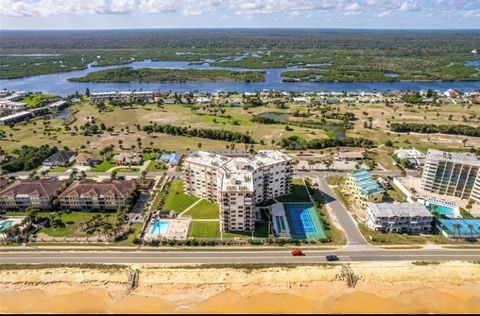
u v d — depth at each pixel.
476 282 148.88
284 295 143.12
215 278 149.62
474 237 175.62
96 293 143.38
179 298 141.50
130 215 194.25
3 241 170.75
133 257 161.25
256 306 137.88
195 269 153.38
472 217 190.12
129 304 138.25
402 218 178.75
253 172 195.00
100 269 153.38
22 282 147.75
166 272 151.75
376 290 145.12
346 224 187.25
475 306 138.12
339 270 152.62
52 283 147.50
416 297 141.88
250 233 179.00
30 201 199.88
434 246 169.62
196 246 169.12
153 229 181.75
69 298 141.12
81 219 191.62
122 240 173.12
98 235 176.25
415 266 155.00
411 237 176.25
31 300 140.38
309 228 183.50
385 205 188.50
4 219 192.00
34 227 183.12
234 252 165.12
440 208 199.00
